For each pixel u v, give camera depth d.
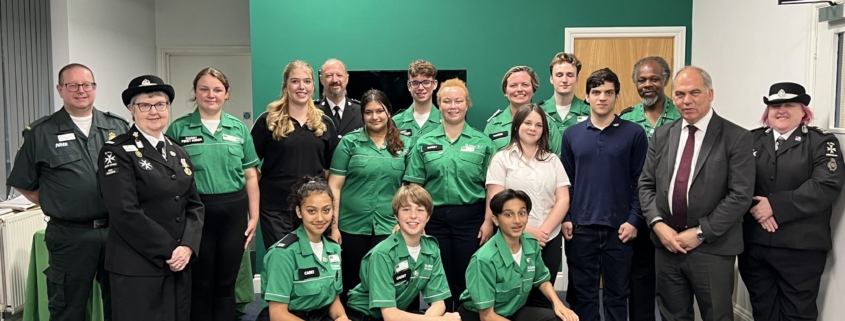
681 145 2.84
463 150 3.13
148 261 2.62
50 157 3.01
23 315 3.73
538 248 2.87
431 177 3.15
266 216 3.33
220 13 6.12
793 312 2.88
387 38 4.53
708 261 2.74
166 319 2.68
